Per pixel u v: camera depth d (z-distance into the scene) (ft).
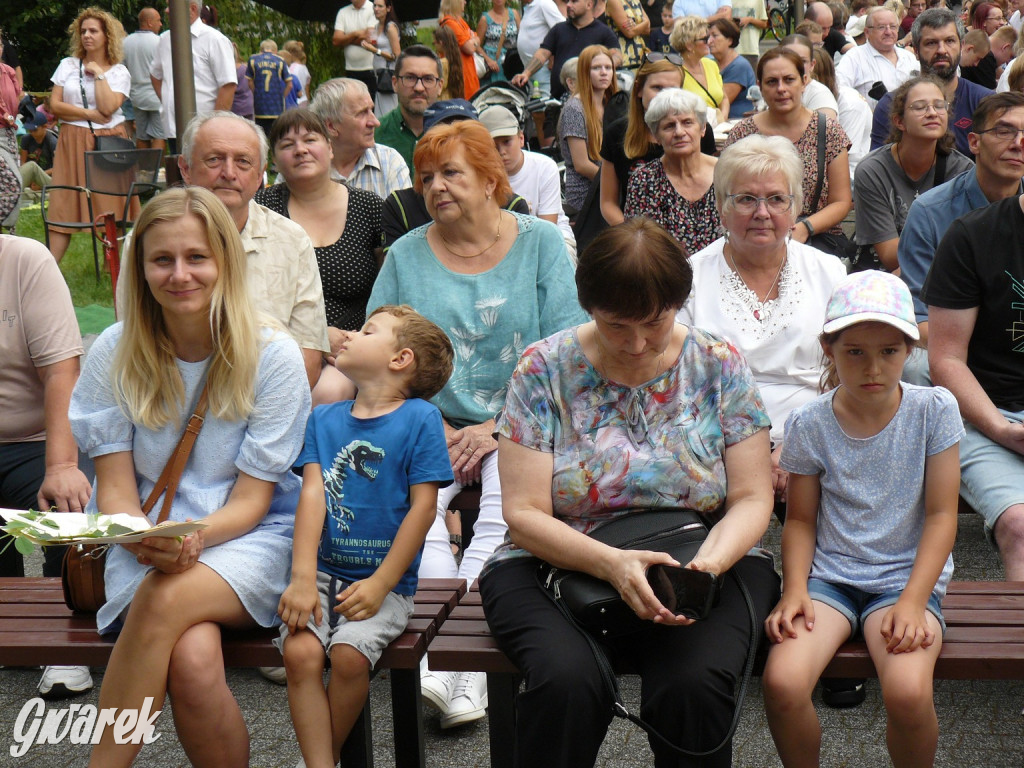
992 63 33.27
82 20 35.83
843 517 9.43
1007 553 11.28
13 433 12.96
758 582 9.29
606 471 9.27
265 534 9.75
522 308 13.30
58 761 11.12
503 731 9.59
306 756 8.94
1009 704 11.81
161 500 9.78
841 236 20.21
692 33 32.94
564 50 36.68
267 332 9.93
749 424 9.35
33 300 12.63
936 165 19.03
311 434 9.80
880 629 8.77
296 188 16.12
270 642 9.34
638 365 9.27
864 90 34.88
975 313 12.48
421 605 10.06
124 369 9.68
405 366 9.77
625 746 11.19
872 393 8.98
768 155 12.65
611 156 21.63
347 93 19.36
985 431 12.07
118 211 31.27
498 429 9.53
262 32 49.37
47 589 10.85
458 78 30.30
